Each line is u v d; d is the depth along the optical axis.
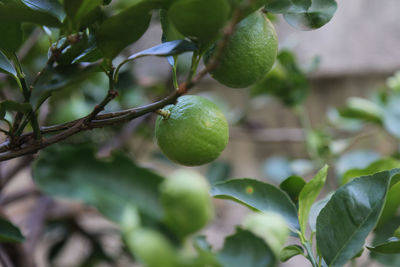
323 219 0.59
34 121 0.56
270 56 0.59
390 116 1.05
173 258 0.45
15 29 0.57
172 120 0.59
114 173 0.49
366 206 0.58
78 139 0.98
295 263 1.32
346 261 0.57
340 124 1.20
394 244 0.57
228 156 1.57
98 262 1.11
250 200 0.62
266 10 0.59
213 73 0.59
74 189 0.49
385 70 1.42
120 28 0.54
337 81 1.46
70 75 0.54
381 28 1.42
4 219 0.62
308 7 0.59
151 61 1.36
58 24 0.54
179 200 0.48
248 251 0.48
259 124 1.35
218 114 0.60
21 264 0.82
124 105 1.15
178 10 0.53
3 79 0.83
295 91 1.10
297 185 0.65
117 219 0.47
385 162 0.69
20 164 0.86
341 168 0.99
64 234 1.15
